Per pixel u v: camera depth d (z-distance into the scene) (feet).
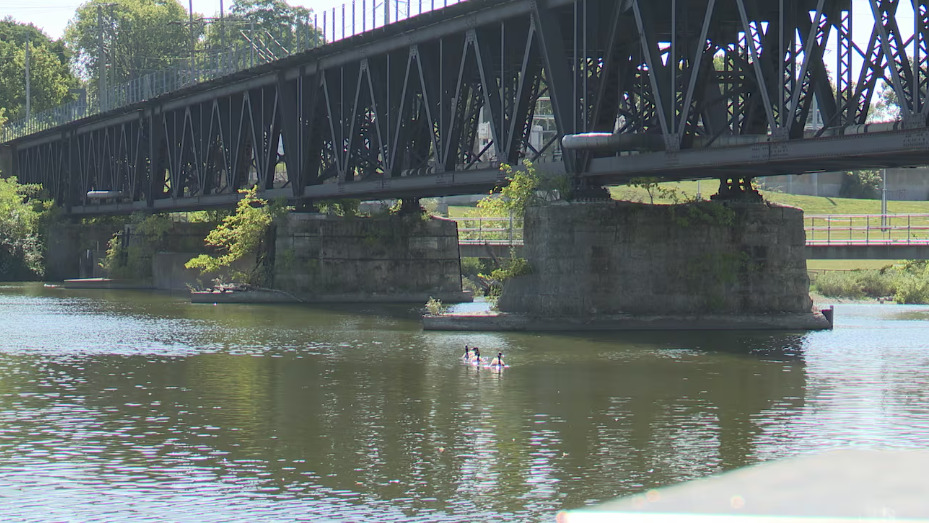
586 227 190.29
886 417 120.47
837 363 157.17
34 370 156.04
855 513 55.57
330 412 124.36
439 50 227.20
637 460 102.63
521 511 88.12
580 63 192.75
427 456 104.58
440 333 195.72
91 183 440.86
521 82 196.95
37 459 104.01
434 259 284.20
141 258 369.91
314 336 194.90
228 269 306.14
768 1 171.12
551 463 101.86
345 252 278.67
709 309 192.85
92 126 428.97
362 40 242.37
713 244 192.54
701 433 113.09
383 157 239.09
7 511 88.69
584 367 153.38
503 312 200.03
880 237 366.43
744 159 155.53
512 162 203.31
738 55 175.42
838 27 151.33
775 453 104.78
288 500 91.40
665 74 175.22
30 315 245.86
